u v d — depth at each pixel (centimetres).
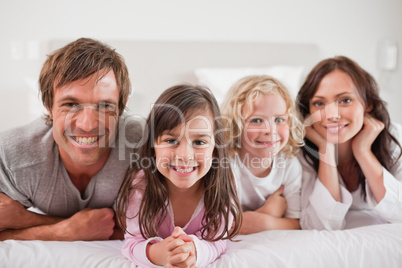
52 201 106
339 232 101
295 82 201
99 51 96
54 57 96
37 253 90
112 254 94
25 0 210
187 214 100
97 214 104
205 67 220
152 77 214
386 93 247
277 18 231
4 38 210
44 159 100
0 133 104
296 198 119
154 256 85
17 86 212
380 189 114
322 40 237
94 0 215
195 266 85
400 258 92
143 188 98
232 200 101
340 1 236
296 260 89
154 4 221
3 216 101
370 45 242
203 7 225
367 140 117
